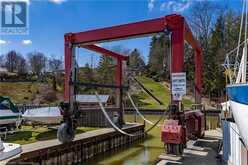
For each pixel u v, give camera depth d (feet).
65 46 46.06
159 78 197.36
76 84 43.52
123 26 41.60
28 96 180.24
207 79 167.73
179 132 36.68
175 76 37.68
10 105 50.70
